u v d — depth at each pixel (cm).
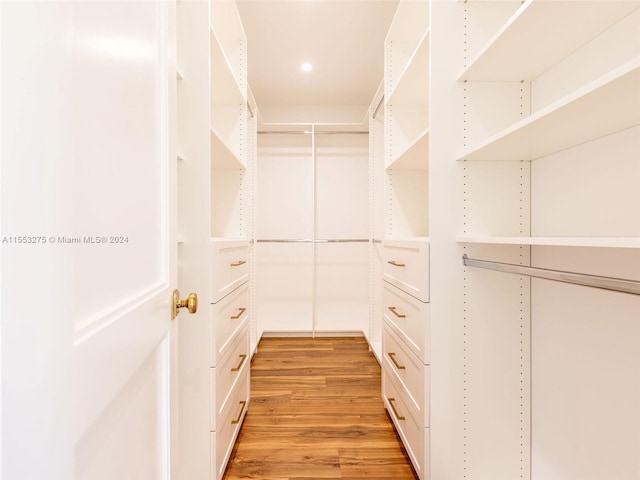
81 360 37
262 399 188
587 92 66
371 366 237
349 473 130
